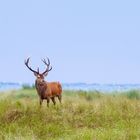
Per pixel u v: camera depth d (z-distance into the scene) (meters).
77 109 56.66
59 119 52.84
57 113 54.97
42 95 65.00
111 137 42.81
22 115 53.88
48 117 53.25
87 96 98.19
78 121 52.47
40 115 53.88
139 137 43.12
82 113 54.94
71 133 46.84
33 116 53.41
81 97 94.44
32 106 58.62
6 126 49.91
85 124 51.66
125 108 58.62
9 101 61.19
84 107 57.75
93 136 43.34
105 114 54.19
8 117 53.41
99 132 45.12
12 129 48.72
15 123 50.69
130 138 43.03
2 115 53.72
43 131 48.28
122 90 105.50
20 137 43.50
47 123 51.41
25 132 47.22
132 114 55.12
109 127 49.31
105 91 105.19
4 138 44.28
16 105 58.06
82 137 43.41
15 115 54.03
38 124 50.78
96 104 60.62
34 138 43.75
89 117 53.56
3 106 57.16
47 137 46.44
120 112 55.50
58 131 48.16
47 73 65.75
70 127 50.09
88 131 45.81
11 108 56.75
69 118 53.06
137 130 45.97
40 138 46.28
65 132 47.94
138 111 57.12
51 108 57.91
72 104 59.16
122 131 45.03
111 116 54.19
